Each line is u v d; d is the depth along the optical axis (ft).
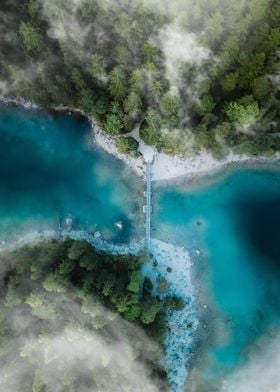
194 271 185.78
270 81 160.45
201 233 186.19
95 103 172.04
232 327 183.83
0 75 184.85
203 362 184.14
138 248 187.11
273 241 183.83
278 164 180.34
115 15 156.15
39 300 166.20
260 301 183.32
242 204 184.75
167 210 187.01
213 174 184.44
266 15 151.64
